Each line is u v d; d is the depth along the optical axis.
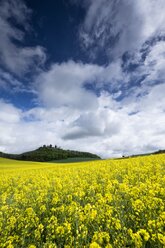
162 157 20.77
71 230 6.29
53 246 5.39
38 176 18.78
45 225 7.10
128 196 7.96
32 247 5.29
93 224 6.20
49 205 9.14
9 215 8.32
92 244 4.59
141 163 18.11
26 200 9.90
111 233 5.63
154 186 7.98
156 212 6.39
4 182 17.58
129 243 5.04
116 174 13.47
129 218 6.43
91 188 9.94
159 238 4.58
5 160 67.69
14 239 6.26
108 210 6.26
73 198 9.66
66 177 14.58
